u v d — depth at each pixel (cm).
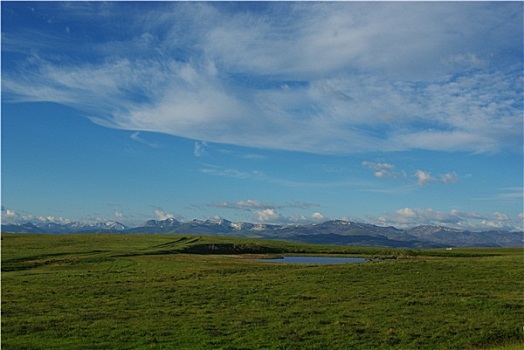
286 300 4669
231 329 3572
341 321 3828
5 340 3203
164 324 3684
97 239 14588
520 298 4762
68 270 7388
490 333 3547
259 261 10356
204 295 4903
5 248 10669
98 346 3122
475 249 15838
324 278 6150
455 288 5366
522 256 9325
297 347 3194
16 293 4975
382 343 3325
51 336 3322
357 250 15188
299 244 17475
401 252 14125
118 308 4269
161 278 6253
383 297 4841
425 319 3931
